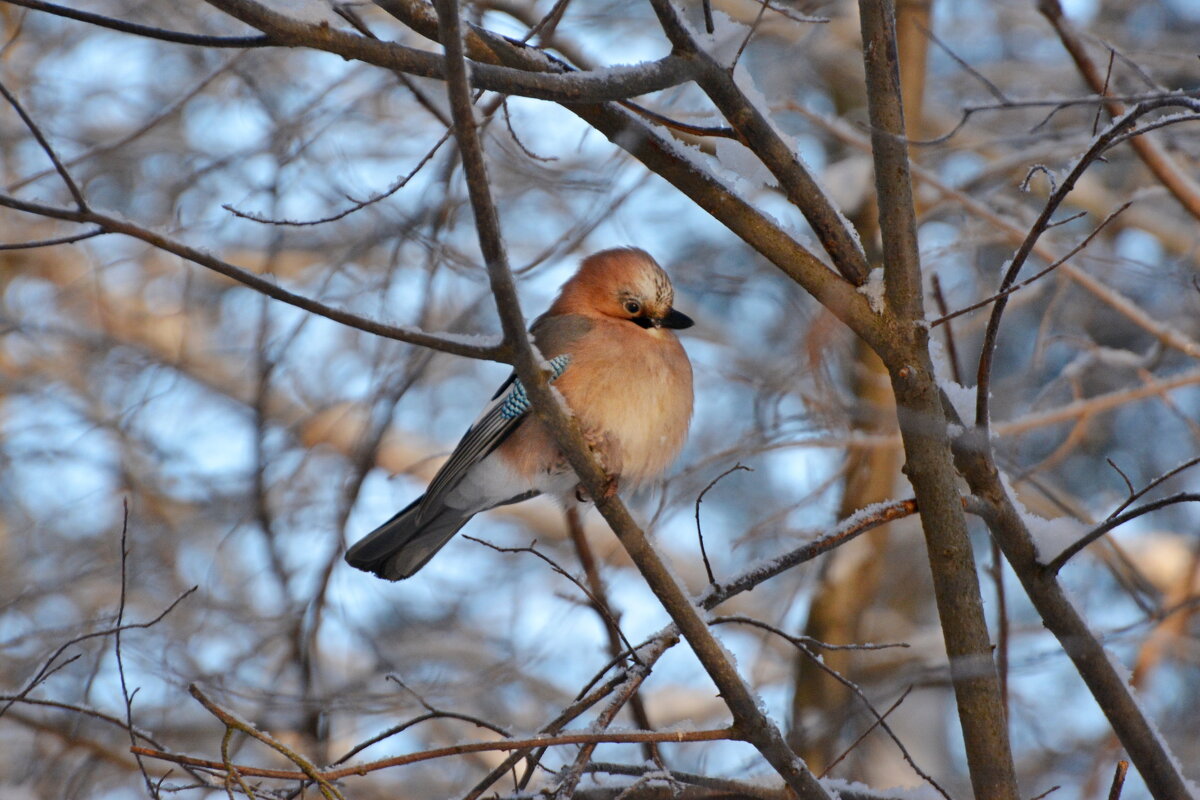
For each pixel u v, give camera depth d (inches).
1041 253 381.7
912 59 466.3
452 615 490.3
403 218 411.5
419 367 413.1
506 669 416.2
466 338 215.6
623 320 325.4
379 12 487.2
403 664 460.8
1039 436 523.5
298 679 407.5
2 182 508.1
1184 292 420.8
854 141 404.2
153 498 499.2
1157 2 535.8
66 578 445.4
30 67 500.4
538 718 469.1
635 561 217.6
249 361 496.7
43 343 533.3
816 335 386.9
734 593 232.8
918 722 480.4
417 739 444.5
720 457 403.2
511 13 382.9
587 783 268.7
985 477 231.8
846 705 404.8
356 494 402.9
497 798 244.8
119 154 488.4
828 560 461.4
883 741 467.8
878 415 435.5
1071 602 235.1
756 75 474.9
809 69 520.4
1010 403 490.0
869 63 229.3
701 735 212.8
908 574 534.0
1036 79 528.7
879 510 234.5
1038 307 522.0
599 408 305.3
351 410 483.5
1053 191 218.4
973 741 217.6
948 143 443.5
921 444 222.8
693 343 541.6
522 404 308.2
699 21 430.6
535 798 235.8
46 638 376.5
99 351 513.3
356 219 458.6
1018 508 237.8
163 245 198.1
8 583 442.3
